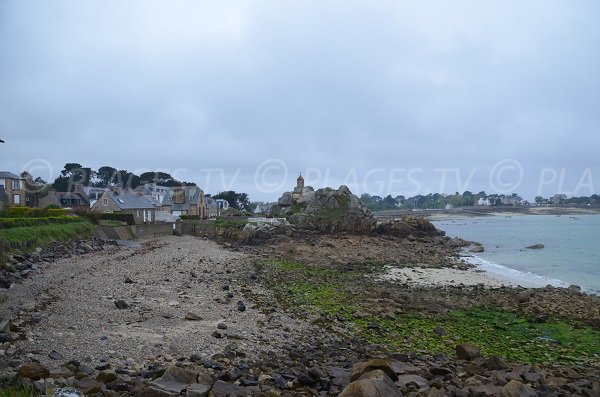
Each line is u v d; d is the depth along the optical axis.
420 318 22.81
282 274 36.34
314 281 33.41
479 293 31.17
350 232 74.12
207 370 11.69
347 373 12.09
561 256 57.59
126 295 21.97
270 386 10.48
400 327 20.70
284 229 69.38
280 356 14.25
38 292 20.52
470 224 144.25
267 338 16.58
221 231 71.12
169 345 14.25
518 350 18.30
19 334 13.95
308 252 54.00
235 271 35.69
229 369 12.03
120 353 12.99
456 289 32.75
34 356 12.05
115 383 9.65
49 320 16.06
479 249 63.53
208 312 19.98
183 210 100.38
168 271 31.73
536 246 66.94
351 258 50.59
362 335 18.80
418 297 28.44
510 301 28.11
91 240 48.62
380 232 76.25
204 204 107.69
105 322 16.61
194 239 66.19
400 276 38.59
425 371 12.91
